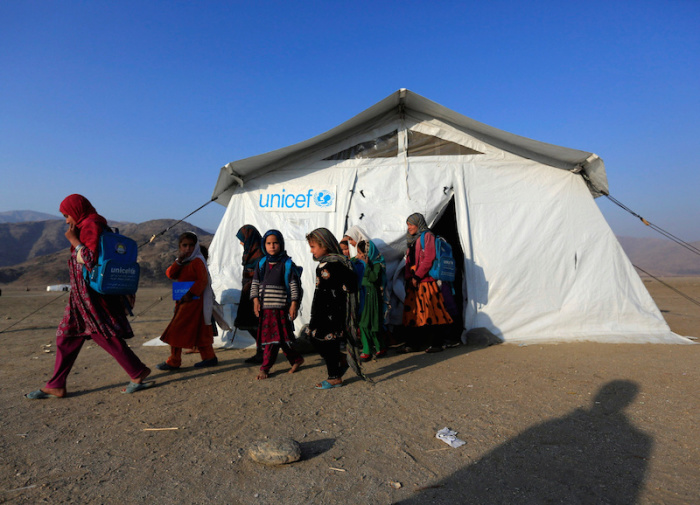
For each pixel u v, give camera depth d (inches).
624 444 123.0
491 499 96.7
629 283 293.7
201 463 117.9
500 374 201.8
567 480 104.0
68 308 179.6
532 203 303.6
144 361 249.9
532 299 292.2
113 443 132.1
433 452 121.3
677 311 469.7
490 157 310.8
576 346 262.1
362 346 254.1
